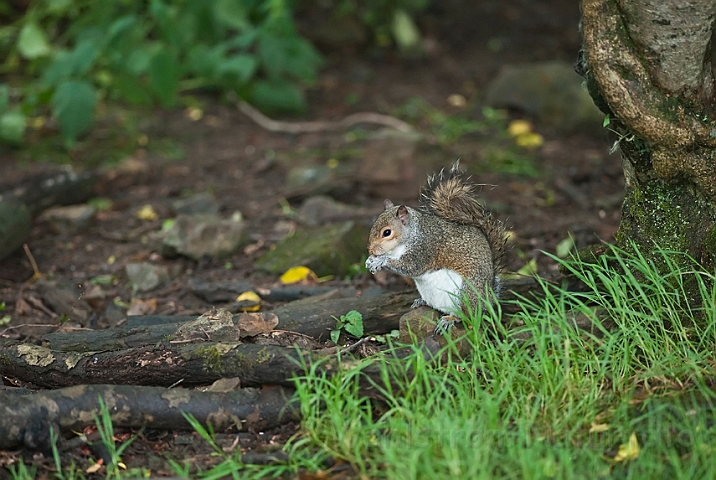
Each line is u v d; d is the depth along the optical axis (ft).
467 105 63.52
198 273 40.68
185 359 28.19
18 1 69.62
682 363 26.89
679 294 29.71
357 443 24.36
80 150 54.90
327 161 53.93
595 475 22.61
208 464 25.26
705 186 28.76
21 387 29.25
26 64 66.03
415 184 49.21
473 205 30.96
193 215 45.50
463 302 29.48
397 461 22.70
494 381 26.16
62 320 36.19
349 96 66.08
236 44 57.77
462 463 22.39
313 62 60.80
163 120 61.00
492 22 78.23
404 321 29.68
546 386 25.85
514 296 32.12
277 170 53.16
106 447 25.64
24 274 41.06
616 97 27.43
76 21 62.80
